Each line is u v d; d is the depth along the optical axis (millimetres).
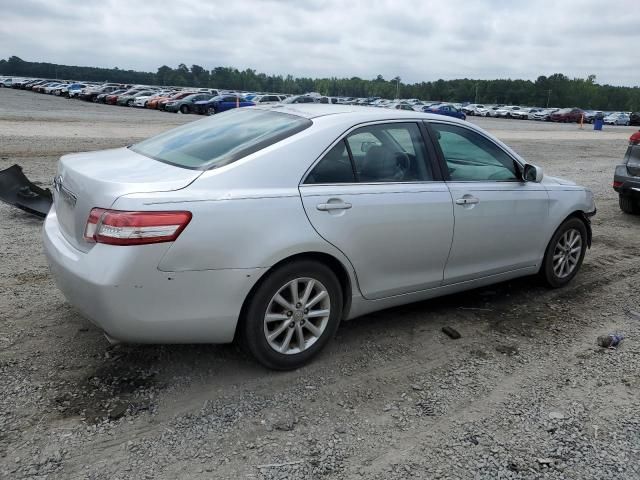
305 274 3521
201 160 3479
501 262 4746
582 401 3471
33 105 39375
